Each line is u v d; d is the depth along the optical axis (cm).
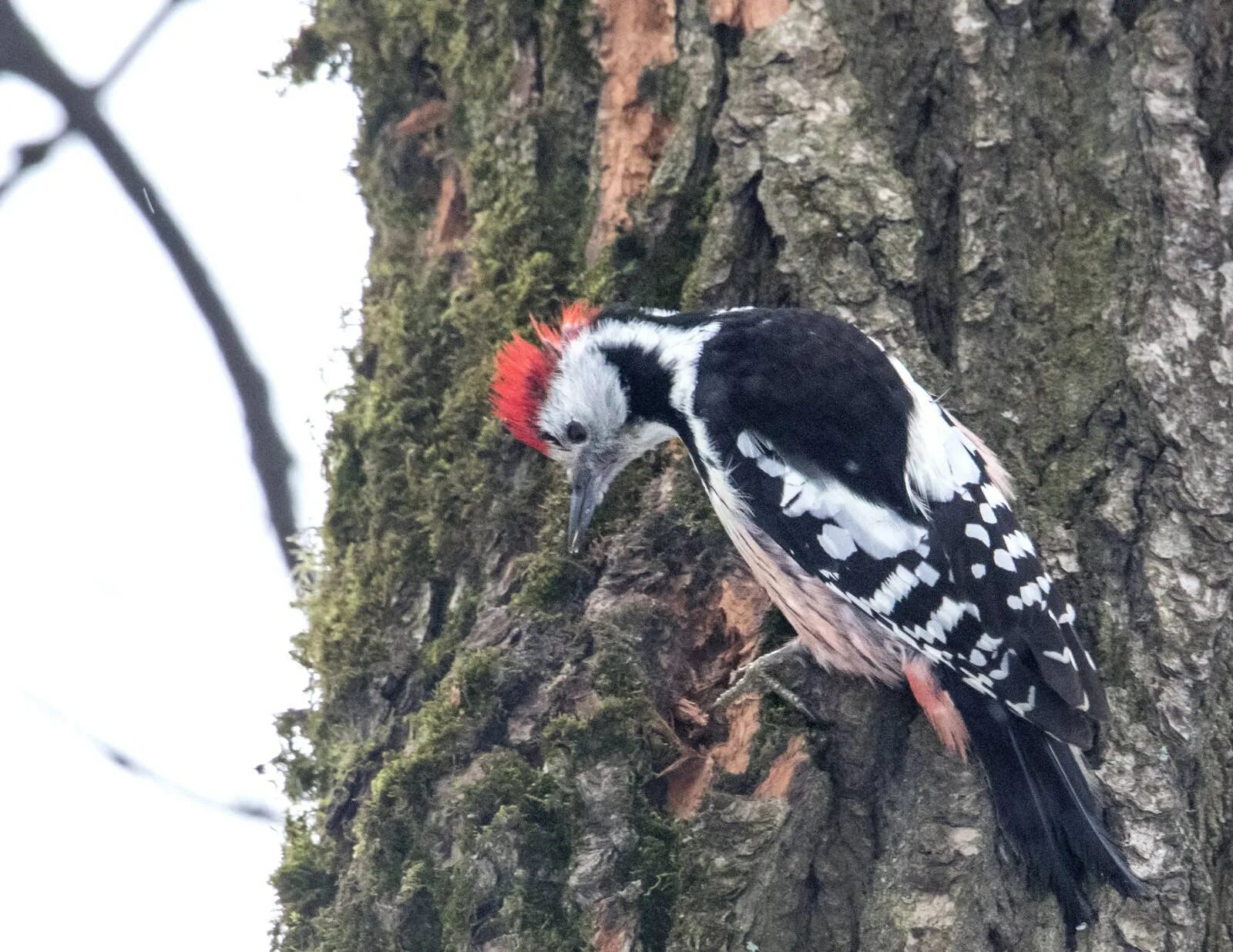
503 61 423
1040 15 396
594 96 416
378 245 450
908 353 384
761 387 388
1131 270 380
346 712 402
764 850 333
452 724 364
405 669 397
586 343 403
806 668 370
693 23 405
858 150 389
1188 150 381
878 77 396
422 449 414
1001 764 356
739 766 353
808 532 380
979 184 389
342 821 389
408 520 408
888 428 379
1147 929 347
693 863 335
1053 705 350
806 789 345
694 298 403
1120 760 356
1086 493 372
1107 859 346
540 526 397
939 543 368
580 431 399
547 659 371
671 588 391
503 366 401
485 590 395
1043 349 383
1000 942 342
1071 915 347
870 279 387
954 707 359
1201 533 364
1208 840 360
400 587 403
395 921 353
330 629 411
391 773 363
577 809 345
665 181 404
